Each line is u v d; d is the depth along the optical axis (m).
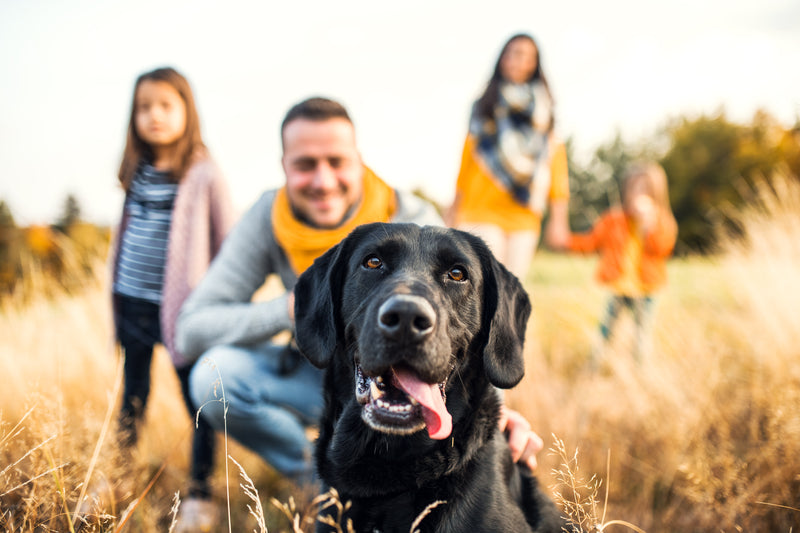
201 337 2.76
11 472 2.04
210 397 2.67
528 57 4.44
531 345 4.45
